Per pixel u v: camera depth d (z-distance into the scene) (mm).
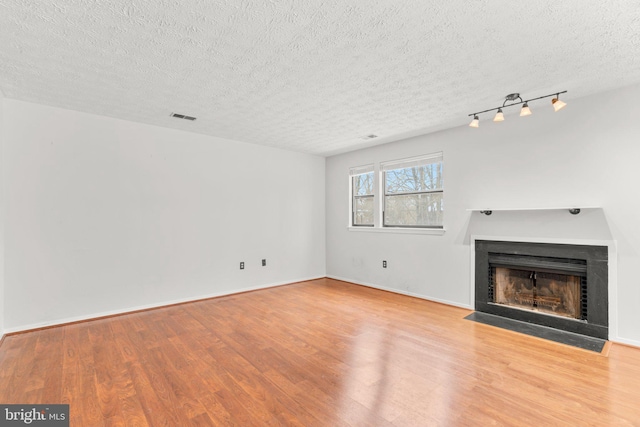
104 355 2686
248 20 1896
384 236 5090
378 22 1918
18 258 3221
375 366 2496
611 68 2516
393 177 5062
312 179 5984
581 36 2057
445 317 3705
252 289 5094
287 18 1877
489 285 3867
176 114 3686
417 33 2037
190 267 4430
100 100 3244
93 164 3676
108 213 3773
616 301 2936
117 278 3832
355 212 5711
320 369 2451
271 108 3471
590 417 1851
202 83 2824
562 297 3365
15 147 3211
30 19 1871
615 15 1826
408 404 1991
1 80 2754
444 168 4285
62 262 3473
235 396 2082
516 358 2627
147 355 2688
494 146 3793
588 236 3092
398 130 4324
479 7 1769
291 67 2521
